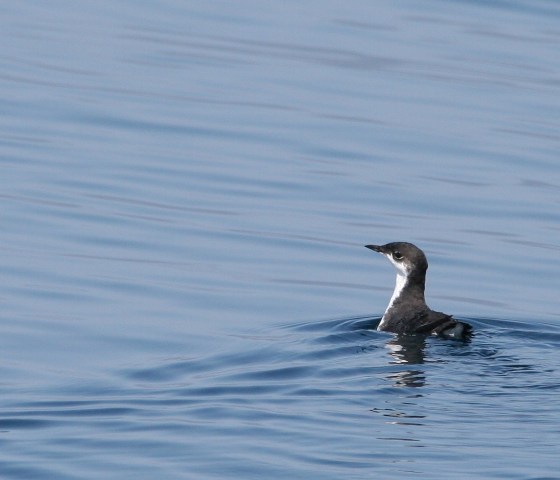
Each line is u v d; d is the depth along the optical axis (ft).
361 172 75.46
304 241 65.62
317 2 111.24
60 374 48.67
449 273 62.49
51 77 90.17
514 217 69.82
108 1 110.83
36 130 80.18
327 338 51.98
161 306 56.90
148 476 38.11
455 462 38.50
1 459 39.40
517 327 54.03
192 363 49.67
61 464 39.04
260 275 61.21
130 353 51.34
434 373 46.42
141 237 64.95
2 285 58.29
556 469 37.83
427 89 90.12
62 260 61.57
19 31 100.48
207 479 37.88
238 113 84.74
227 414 43.06
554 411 42.55
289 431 41.19
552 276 62.39
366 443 40.09
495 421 41.63
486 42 100.53
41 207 67.87
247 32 102.37
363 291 59.98
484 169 76.59
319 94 88.74
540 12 107.96
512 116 85.51
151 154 77.15
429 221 68.90
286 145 79.56
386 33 102.27
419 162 77.36
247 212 69.05
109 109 84.53
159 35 101.09
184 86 89.66
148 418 42.88
